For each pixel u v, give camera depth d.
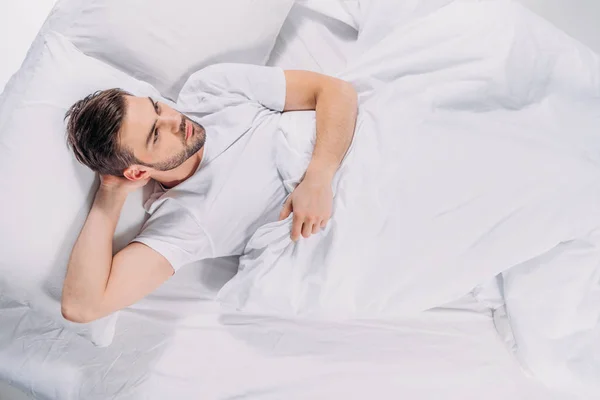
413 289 0.92
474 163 0.89
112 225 0.87
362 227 0.90
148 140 0.84
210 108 1.01
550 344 0.91
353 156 0.94
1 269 0.84
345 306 0.92
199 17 1.01
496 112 0.94
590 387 0.89
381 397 0.89
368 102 0.99
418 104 0.92
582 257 0.90
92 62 0.94
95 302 0.83
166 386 0.90
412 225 0.90
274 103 1.02
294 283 0.92
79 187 0.88
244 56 1.11
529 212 0.89
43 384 0.91
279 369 0.92
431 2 1.09
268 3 1.07
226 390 0.90
